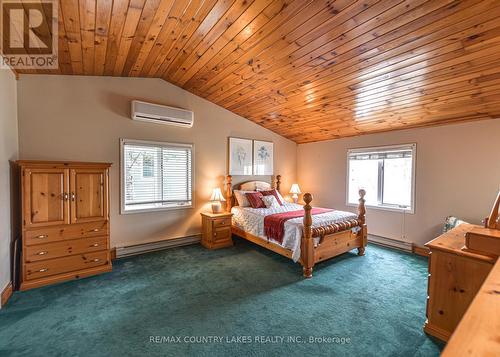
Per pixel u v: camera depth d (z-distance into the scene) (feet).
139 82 12.34
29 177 8.66
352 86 9.93
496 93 8.51
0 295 7.53
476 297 2.54
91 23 6.94
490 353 1.74
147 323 6.84
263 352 5.79
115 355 5.66
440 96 9.34
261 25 7.43
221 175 15.24
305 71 9.53
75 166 9.46
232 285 9.12
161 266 10.89
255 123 16.71
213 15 7.00
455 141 11.19
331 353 5.75
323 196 17.21
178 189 13.76
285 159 18.43
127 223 12.17
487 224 6.40
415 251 12.47
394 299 8.13
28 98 9.87
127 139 12.05
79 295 8.30
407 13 6.13
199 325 6.76
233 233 14.73
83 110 11.02
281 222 11.02
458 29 6.29
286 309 7.55
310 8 6.52
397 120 12.07
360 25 6.79
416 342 6.12
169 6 6.52
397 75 8.63
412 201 12.60
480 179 10.49
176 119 13.00
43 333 6.37
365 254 12.39
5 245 8.14
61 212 9.22
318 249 10.21
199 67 10.71
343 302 7.94
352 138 15.39
